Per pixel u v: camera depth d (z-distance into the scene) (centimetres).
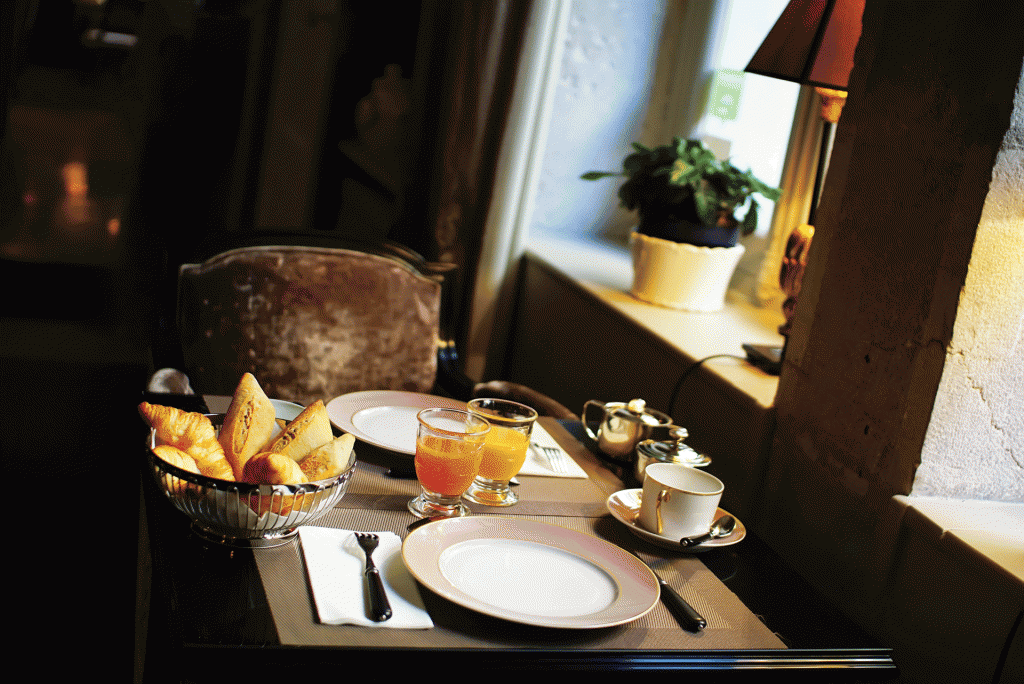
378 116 251
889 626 109
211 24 236
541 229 272
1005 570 90
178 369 137
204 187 251
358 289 149
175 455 75
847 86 128
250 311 141
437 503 91
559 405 142
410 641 67
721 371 149
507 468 96
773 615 82
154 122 240
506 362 263
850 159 121
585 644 70
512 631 70
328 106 252
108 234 243
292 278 144
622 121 266
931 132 106
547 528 87
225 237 146
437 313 156
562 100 259
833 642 79
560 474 106
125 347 242
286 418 100
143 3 229
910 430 107
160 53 235
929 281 105
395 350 151
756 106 234
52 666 134
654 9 255
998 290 102
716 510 101
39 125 230
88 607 152
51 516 183
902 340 109
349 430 105
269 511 74
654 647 71
